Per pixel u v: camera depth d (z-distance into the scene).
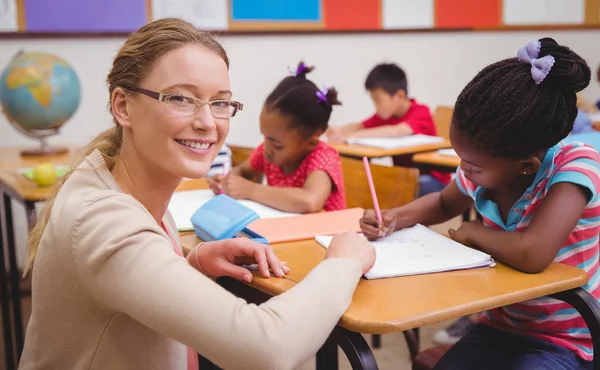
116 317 0.87
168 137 0.92
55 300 0.88
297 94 1.81
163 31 0.92
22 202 1.94
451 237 1.25
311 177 1.78
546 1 4.69
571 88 1.11
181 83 0.90
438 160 2.59
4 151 2.74
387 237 1.30
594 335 1.07
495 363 1.21
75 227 0.84
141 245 0.82
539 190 1.18
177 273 0.81
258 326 0.80
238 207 1.31
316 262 1.16
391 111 3.38
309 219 1.47
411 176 1.84
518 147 1.10
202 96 0.92
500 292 0.99
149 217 0.87
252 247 1.10
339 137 3.18
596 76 4.80
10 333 2.30
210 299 0.80
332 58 4.02
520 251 1.09
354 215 1.51
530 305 1.24
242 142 3.81
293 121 1.80
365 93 4.17
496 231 1.17
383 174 1.93
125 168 0.97
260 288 1.05
